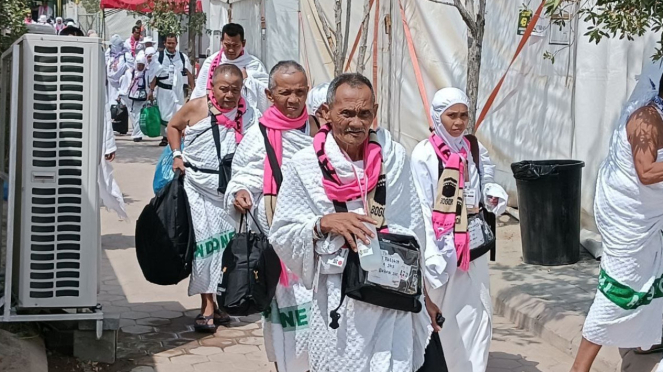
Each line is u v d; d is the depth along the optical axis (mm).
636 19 5406
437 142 4914
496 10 10266
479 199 5070
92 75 5492
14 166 5461
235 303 4617
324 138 3674
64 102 5473
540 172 7938
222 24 21094
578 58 8734
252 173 4891
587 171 8742
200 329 6559
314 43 14070
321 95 4918
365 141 3656
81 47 5465
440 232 4809
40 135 5465
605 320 5062
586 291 7180
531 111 9727
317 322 3701
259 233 4832
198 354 6094
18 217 5656
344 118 3531
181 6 20562
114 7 24125
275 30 15219
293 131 4820
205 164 6332
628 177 4906
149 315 7008
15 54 5383
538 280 7582
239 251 4664
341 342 3621
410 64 12016
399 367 3617
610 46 8344
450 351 4969
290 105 4777
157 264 6312
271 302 4742
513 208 10141
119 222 10469
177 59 16688
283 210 3719
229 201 4887
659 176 4742
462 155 4930
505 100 10172
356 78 3561
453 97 4863
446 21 11227
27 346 5469
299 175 3682
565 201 7984
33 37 5402
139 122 17109
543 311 6695
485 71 10547
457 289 4945
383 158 3682
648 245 4965
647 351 5656
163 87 16594
